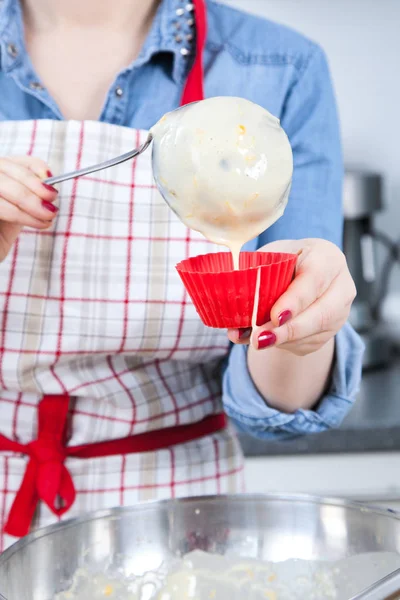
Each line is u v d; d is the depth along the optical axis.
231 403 0.95
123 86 1.02
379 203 1.85
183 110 0.69
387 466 1.48
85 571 0.70
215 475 1.04
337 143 1.06
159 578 0.71
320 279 0.71
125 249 0.98
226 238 0.69
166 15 1.03
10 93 1.03
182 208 0.68
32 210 0.80
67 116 1.04
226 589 0.71
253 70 1.05
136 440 1.00
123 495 1.00
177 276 0.98
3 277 0.97
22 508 0.96
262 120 0.68
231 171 0.65
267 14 1.95
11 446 0.99
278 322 0.68
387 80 1.99
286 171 0.67
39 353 0.97
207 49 1.05
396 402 1.58
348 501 0.71
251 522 0.73
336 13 1.96
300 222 1.01
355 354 0.92
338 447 1.46
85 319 0.97
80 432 0.99
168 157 0.67
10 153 0.98
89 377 0.99
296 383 0.90
